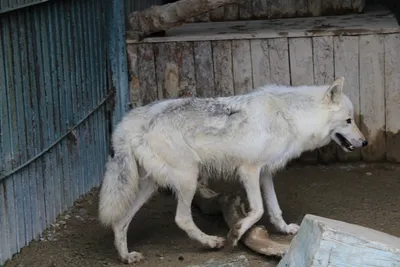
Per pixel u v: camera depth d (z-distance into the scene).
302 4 9.22
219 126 5.87
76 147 7.11
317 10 9.21
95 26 7.55
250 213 5.90
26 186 6.09
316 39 7.78
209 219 6.87
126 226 5.94
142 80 8.17
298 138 6.11
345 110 6.16
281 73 7.92
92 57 7.48
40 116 6.30
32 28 6.14
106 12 7.86
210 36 7.93
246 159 5.93
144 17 7.95
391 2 10.73
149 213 7.11
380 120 7.86
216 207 6.71
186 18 7.88
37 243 6.25
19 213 5.98
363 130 7.91
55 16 6.59
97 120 7.69
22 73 5.97
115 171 5.78
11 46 5.79
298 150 6.21
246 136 5.87
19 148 5.93
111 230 6.64
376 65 7.73
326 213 6.85
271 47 7.87
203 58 8.00
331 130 6.23
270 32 7.91
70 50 6.92
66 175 6.90
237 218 6.23
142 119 5.87
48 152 6.50
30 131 6.11
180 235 6.54
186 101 5.99
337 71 7.82
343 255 4.25
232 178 6.15
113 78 8.00
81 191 7.28
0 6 5.52
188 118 5.88
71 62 6.94
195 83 8.08
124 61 8.08
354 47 7.73
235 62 7.96
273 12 9.31
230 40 7.92
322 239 4.25
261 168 6.09
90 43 7.42
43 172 6.41
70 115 6.93
